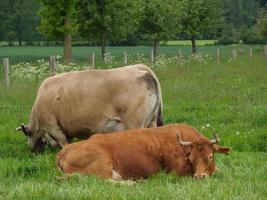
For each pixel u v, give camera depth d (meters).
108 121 13.73
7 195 9.41
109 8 52.16
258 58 56.22
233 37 110.69
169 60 44.88
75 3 48.78
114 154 10.97
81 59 57.56
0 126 17.28
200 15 67.38
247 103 21.14
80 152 10.95
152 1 56.91
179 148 11.14
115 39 54.47
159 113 13.84
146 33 58.41
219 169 11.47
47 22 49.03
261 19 74.50
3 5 97.81
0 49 91.94
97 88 13.77
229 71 38.16
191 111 20.06
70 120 14.03
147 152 11.12
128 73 13.72
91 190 9.34
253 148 14.49
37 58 63.03
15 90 23.83
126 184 10.20
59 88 14.15
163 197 9.09
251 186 9.84
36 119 14.52
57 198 9.16
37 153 14.42
